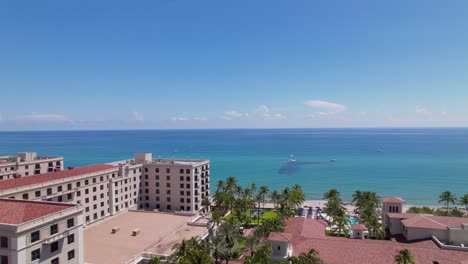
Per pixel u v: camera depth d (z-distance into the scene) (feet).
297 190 389.19
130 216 344.08
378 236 274.16
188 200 400.47
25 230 158.51
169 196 407.23
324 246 217.97
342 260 197.16
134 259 223.71
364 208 322.14
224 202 365.61
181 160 451.94
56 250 178.91
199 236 273.75
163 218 335.88
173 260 202.28
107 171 348.18
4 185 246.47
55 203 194.39
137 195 402.93
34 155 419.33
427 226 244.22
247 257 196.54
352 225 296.92
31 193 256.11
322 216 393.70
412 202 527.81
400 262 181.98
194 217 340.18
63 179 287.69
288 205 345.92
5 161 390.42
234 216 351.05
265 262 185.68
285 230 257.96
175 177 403.95
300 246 220.02
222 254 207.51
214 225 295.69
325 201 529.86
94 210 327.47
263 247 200.44
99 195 335.06
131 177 390.21
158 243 258.16
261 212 419.33
